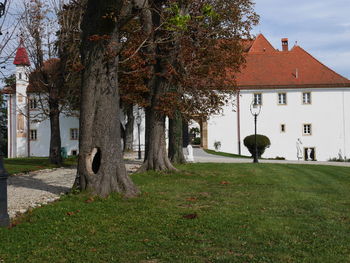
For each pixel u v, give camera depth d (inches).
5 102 1980.8
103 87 360.2
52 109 855.7
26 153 1617.9
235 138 1584.6
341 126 1562.5
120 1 344.5
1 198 259.4
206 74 706.2
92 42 358.9
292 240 226.2
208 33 663.8
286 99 1578.5
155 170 573.0
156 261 196.1
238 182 487.8
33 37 823.1
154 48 557.9
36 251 213.2
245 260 193.3
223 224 261.1
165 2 562.6
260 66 1667.1
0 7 280.5
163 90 576.7
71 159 1069.8
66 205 317.1
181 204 333.1
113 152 360.8
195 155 1267.2
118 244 223.0
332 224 264.4
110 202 330.3
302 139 1573.6
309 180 528.1
